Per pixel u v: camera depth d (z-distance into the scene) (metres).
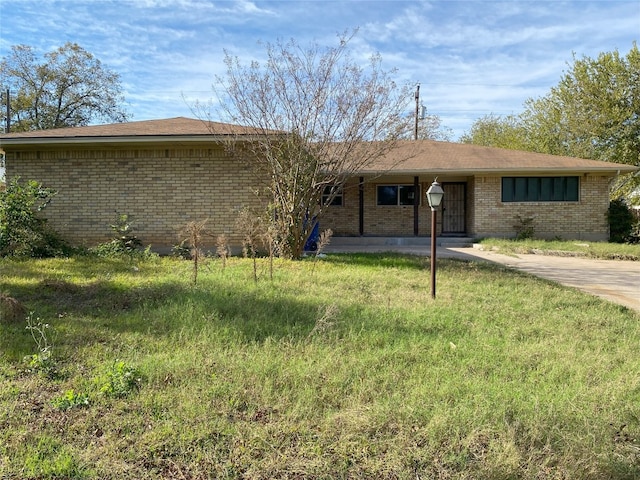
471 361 3.97
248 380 3.44
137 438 2.69
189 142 10.64
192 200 11.00
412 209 18.11
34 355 3.69
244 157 10.52
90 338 4.37
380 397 3.27
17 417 2.88
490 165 16.19
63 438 2.68
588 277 9.48
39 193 9.88
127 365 3.62
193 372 3.59
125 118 36.22
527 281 8.27
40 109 32.62
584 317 5.73
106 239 11.03
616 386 3.48
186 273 7.91
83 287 6.54
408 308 5.77
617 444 2.73
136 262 9.15
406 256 11.69
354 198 18.06
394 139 10.36
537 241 15.09
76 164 10.96
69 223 11.03
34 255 9.69
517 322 5.37
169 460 2.50
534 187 16.61
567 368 3.87
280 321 4.99
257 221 10.13
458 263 10.57
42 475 2.35
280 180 9.99
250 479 2.39
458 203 18.25
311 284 7.18
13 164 10.93
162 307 5.45
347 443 2.66
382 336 4.59
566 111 27.20
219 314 5.17
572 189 16.64
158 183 10.98
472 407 3.08
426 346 4.36
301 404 3.11
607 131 25.58
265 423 2.89
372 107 10.02
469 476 2.43
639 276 9.62
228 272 8.02
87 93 34.28
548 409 3.04
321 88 9.75
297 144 9.80
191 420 2.87
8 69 31.58
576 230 16.62
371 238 16.38
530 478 2.43
